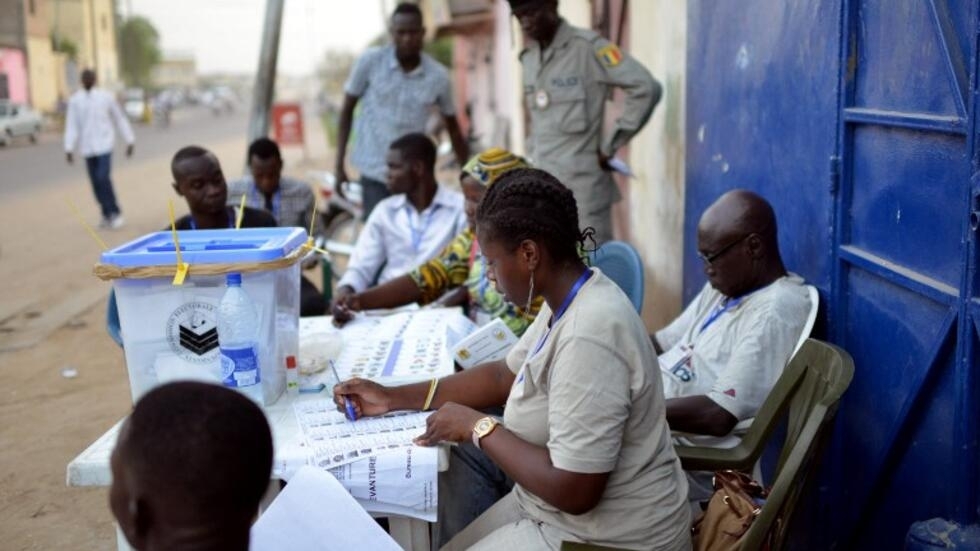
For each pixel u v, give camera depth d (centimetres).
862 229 263
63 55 4478
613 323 193
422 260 424
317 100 6109
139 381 235
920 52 227
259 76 782
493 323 270
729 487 225
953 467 213
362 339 306
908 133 235
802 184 300
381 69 601
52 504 390
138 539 128
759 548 202
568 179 485
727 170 378
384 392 237
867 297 261
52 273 876
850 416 274
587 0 767
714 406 263
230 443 125
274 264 227
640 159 590
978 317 200
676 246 503
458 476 264
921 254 229
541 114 489
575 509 193
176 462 122
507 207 200
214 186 386
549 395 198
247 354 230
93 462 206
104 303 749
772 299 273
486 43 1897
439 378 242
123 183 1673
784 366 267
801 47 297
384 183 610
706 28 402
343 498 192
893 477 250
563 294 202
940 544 205
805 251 299
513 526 214
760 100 337
